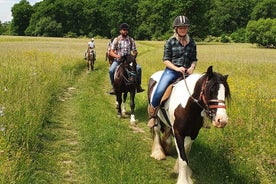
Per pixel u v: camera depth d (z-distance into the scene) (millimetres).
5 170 4938
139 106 11391
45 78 13055
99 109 10781
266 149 6629
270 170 5840
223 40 105188
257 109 9250
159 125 6984
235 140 7062
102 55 34281
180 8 90500
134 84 9797
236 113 8773
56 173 6086
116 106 11586
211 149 7070
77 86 15266
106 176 5980
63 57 23891
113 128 8734
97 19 126375
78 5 124562
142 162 6656
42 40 78500
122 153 7008
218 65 23438
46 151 6996
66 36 119688
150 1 115000
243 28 116438
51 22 120062
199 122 5309
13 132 6602
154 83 6750
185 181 5395
